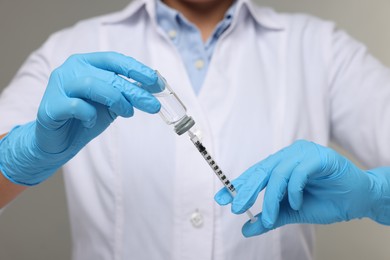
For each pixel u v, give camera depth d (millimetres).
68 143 867
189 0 1149
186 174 1068
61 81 811
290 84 1161
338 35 1254
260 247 1079
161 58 1156
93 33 1238
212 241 1055
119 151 1111
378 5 1840
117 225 1108
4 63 1960
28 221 1994
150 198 1087
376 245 1898
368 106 1147
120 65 807
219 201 852
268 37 1233
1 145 940
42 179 946
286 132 1123
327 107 1188
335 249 1919
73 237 1219
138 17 1244
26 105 1152
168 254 1072
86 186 1143
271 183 820
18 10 1926
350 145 1196
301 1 1867
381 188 918
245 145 1099
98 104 829
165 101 808
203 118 1086
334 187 860
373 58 1235
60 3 1918
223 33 1165
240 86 1141
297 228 1121
